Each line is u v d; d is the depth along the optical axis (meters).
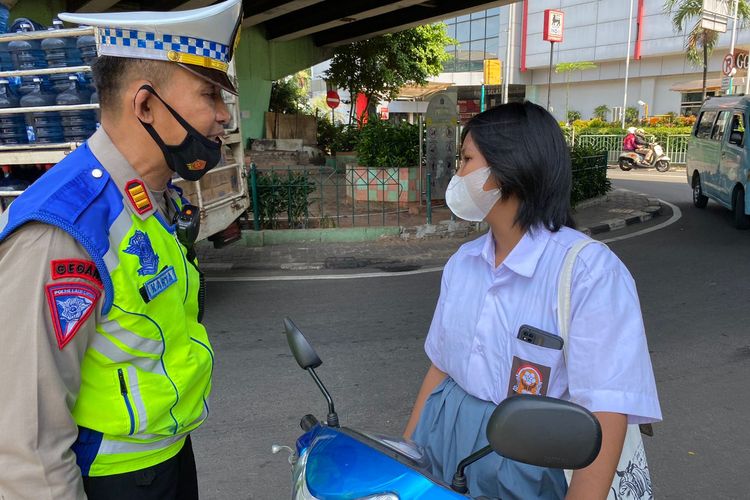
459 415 1.41
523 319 1.30
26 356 1.05
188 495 1.61
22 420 1.05
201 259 7.35
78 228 1.10
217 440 3.17
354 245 8.08
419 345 4.45
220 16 1.24
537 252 1.29
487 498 1.18
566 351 1.23
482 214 1.37
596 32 30.16
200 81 1.25
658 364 4.02
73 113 3.98
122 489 1.31
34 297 1.05
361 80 18.41
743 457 2.92
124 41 1.19
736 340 4.41
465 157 1.36
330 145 18.98
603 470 1.14
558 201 1.30
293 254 7.55
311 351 1.54
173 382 1.31
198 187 5.14
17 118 4.03
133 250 1.20
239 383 3.85
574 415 0.99
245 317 5.19
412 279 6.38
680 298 5.48
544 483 1.27
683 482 2.74
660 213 10.53
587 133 22.73
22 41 3.96
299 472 1.32
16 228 1.08
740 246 7.66
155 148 1.26
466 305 1.43
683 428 3.20
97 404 1.22
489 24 34.34
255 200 8.16
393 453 1.30
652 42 27.84
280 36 15.40
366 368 4.06
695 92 27.36
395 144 10.80
